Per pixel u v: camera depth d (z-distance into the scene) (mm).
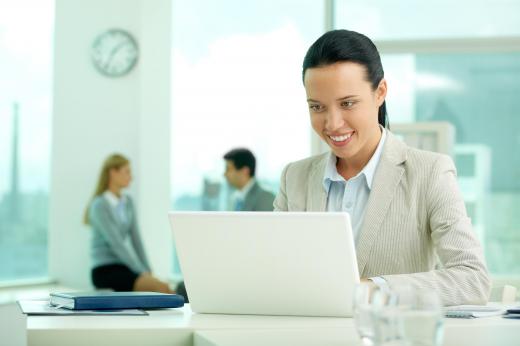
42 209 8062
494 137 7012
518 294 3414
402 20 7141
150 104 7957
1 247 7695
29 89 7922
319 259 2230
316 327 2084
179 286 5523
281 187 2941
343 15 7285
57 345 2016
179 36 7965
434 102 7070
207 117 7902
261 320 2232
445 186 2586
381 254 2592
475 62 7031
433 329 1519
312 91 2555
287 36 7695
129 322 2168
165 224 7973
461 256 2422
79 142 8117
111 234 7281
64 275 8125
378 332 1536
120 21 8070
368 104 2570
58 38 8109
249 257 2295
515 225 6945
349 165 2752
